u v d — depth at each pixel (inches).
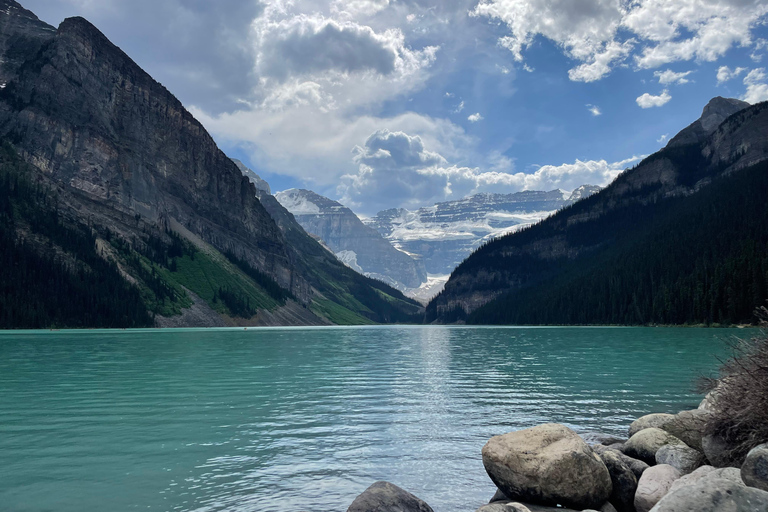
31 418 887.7
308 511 460.8
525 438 484.4
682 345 2859.3
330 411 952.9
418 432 776.3
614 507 452.4
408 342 3784.5
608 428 788.0
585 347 2854.3
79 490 514.6
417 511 404.5
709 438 493.7
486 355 2391.7
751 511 292.0
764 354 483.5
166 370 1688.0
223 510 462.0
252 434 765.3
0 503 476.7
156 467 594.9
